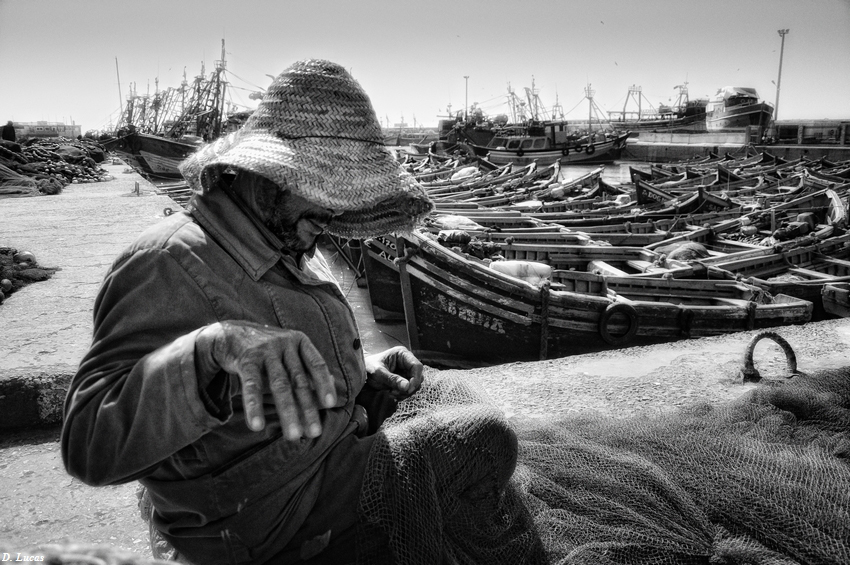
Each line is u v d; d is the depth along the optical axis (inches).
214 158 64.7
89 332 168.9
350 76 66.6
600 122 4242.1
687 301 410.6
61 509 103.7
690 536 88.7
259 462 62.7
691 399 152.4
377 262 503.2
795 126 2711.6
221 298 60.0
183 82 2245.3
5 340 160.1
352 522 69.4
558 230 614.2
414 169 1310.3
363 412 75.8
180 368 50.3
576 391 156.9
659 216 781.9
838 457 116.0
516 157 2316.7
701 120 3843.5
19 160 732.0
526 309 354.9
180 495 62.3
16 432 133.8
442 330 392.2
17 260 247.9
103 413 52.6
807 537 87.0
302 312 64.9
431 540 66.6
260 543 64.8
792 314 359.3
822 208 755.4
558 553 83.2
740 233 698.2
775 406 132.2
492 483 75.8
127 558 29.6
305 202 63.4
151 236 60.4
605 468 97.2
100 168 904.9
